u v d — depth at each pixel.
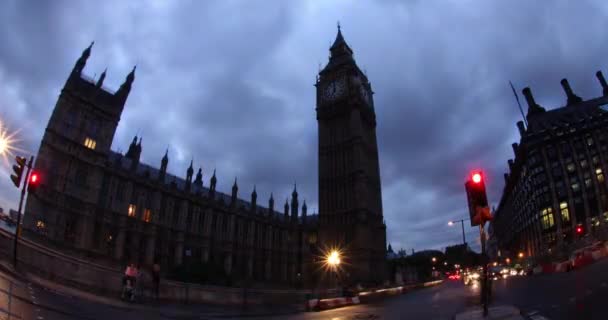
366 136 102.56
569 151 112.38
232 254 83.12
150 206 68.62
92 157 59.03
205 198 80.31
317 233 102.25
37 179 24.91
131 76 68.56
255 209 95.19
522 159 131.00
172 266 67.44
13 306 14.43
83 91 59.88
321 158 100.69
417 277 135.62
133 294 24.75
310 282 93.31
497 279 56.41
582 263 43.62
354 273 83.94
